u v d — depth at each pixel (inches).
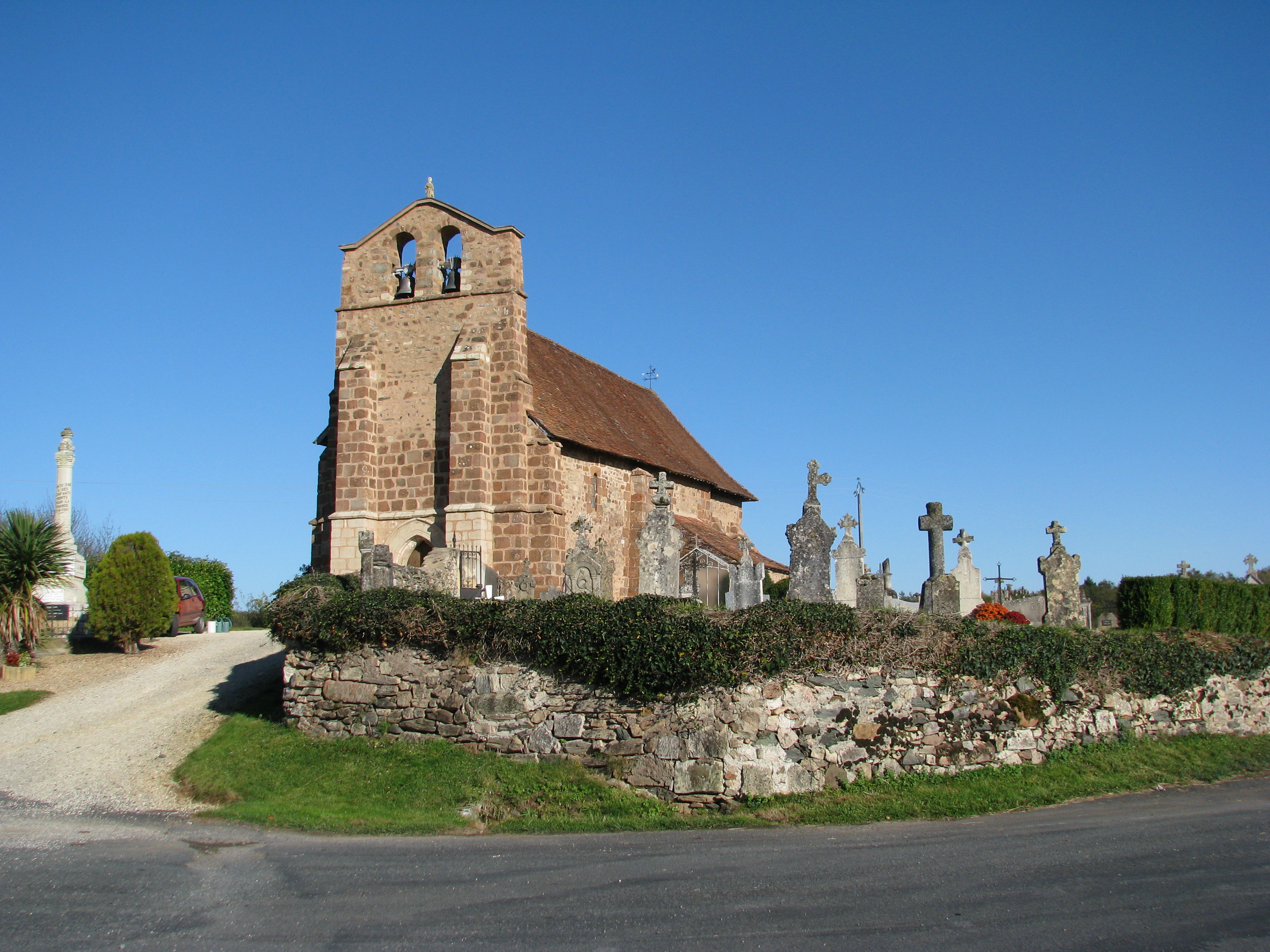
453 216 1096.8
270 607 772.0
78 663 1079.6
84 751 769.6
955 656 657.0
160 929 390.9
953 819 568.1
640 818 588.1
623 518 1243.8
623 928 384.2
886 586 1366.9
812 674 632.4
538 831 566.6
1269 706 775.1
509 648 679.7
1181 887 420.5
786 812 581.3
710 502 1526.8
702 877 452.8
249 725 775.7
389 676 719.7
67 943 375.6
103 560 1121.4
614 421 1341.0
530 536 1035.9
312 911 411.5
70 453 1305.4
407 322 1100.5
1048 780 634.2
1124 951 351.3
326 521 1124.5
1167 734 730.8
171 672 1024.9
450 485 1033.5
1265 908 391.9
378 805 623.8
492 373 1055.6
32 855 506.6
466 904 418.3
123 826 581.0
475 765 655.8
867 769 628.4
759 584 1014.4
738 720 618.2
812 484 795.4
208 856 508.1
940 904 405.4
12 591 1028.5
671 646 624.7
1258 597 902.4
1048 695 683.4
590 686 656.4
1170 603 871.1
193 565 1675.7
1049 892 417.4
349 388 1085.1
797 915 395.5
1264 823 532.4
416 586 840.9
